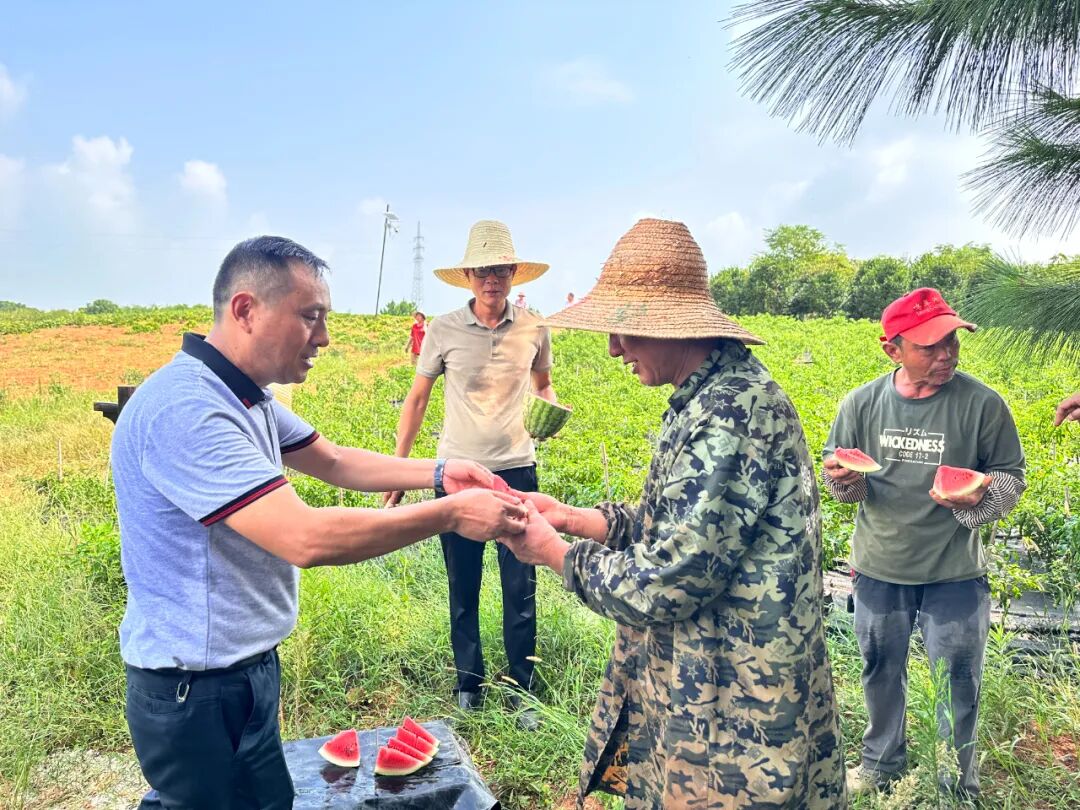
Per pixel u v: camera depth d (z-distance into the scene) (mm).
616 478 8922
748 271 65125
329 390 25062
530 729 4289
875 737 3672
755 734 2154
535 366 4984
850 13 2924
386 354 38062
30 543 7289
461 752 3605
